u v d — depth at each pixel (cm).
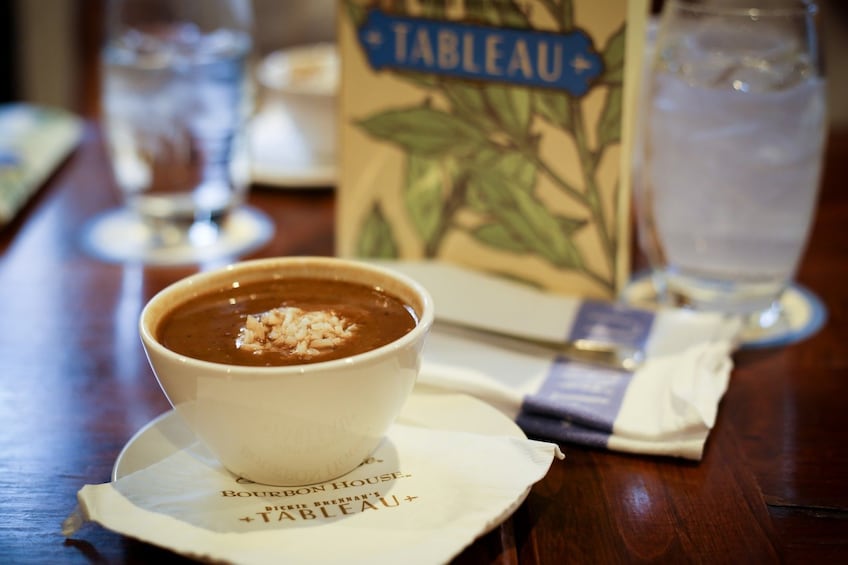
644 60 54
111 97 63
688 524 38
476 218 55
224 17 66
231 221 66
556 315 51
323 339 38
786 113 48
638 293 56
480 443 39
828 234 63
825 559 37
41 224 65
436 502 37
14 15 138
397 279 41
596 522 38
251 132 74
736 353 50
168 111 62
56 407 46
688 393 43
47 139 75
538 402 43
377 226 58
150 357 37
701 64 48
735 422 45
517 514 39
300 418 36
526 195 54
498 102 53
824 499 40
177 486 38
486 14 52
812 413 46
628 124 51
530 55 51
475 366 46
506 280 55
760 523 38
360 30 55
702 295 52
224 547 35
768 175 49
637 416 43
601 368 47
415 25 53
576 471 41
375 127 56
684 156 50
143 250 62
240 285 42
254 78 68
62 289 57
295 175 70
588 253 53
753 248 50
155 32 64
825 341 51
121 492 37
